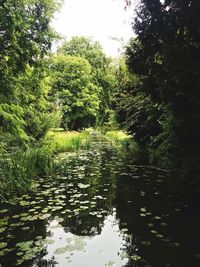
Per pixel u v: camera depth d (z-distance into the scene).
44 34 10.00
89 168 9.56
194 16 5.35
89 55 37.84
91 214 5.24
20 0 8.14
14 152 8.65
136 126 14.42
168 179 7.75
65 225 4.77
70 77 30.50
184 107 5.61
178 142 6.16
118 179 7.89
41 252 3.88
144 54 7.07
